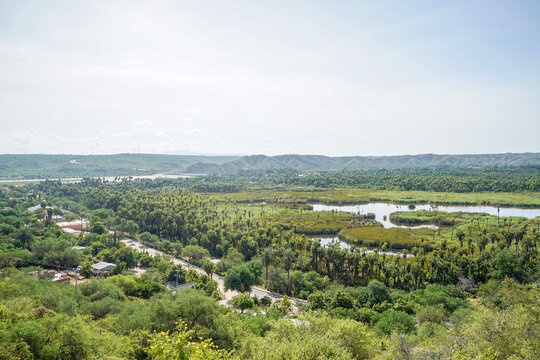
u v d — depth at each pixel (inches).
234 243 7012.8
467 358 1429.6
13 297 2696.9
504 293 3371.1
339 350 1555.1
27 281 3371.1
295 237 7426.2
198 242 7308.1
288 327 1979.6
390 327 3088.1
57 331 1792.6
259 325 2864.2
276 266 5408.5
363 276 5339.6
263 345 1612.9
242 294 4101.9
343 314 3730.3
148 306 2731.3
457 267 5152.6
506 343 1504.7
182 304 2384.4
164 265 5447.8
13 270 3912.4
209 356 1318.9
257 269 5315.0
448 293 4399.6
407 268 5285.4
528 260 5319.9
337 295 4060.0
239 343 2148.1
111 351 1857.8
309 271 5718.5
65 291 3462.1
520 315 1667.1
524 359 1355.8
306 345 1531.7
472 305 3964.1
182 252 6604.3
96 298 3577.8
